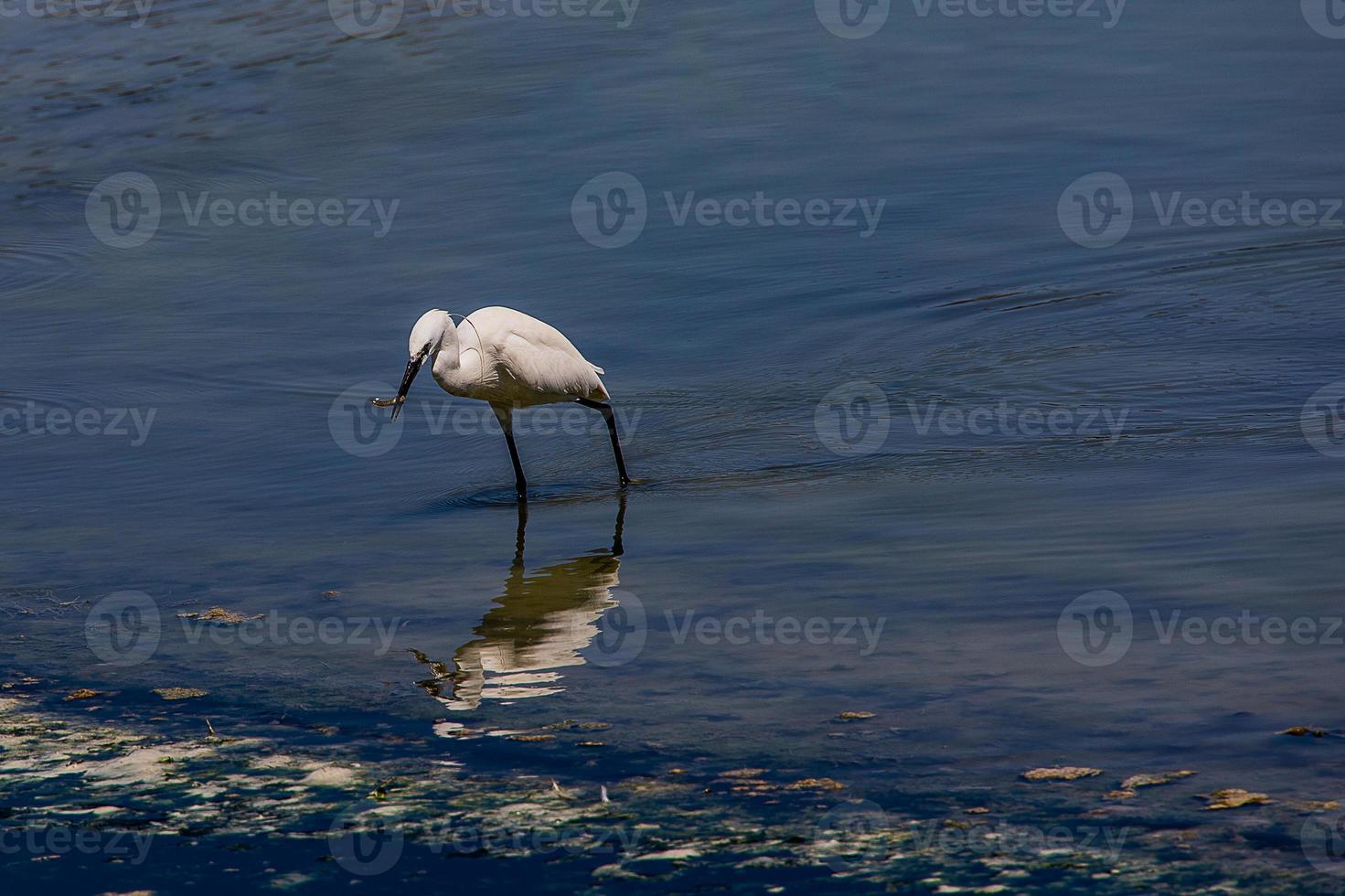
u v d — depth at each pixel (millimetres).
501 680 8633
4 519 12422
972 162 22188
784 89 25797
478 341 12617
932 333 16828
